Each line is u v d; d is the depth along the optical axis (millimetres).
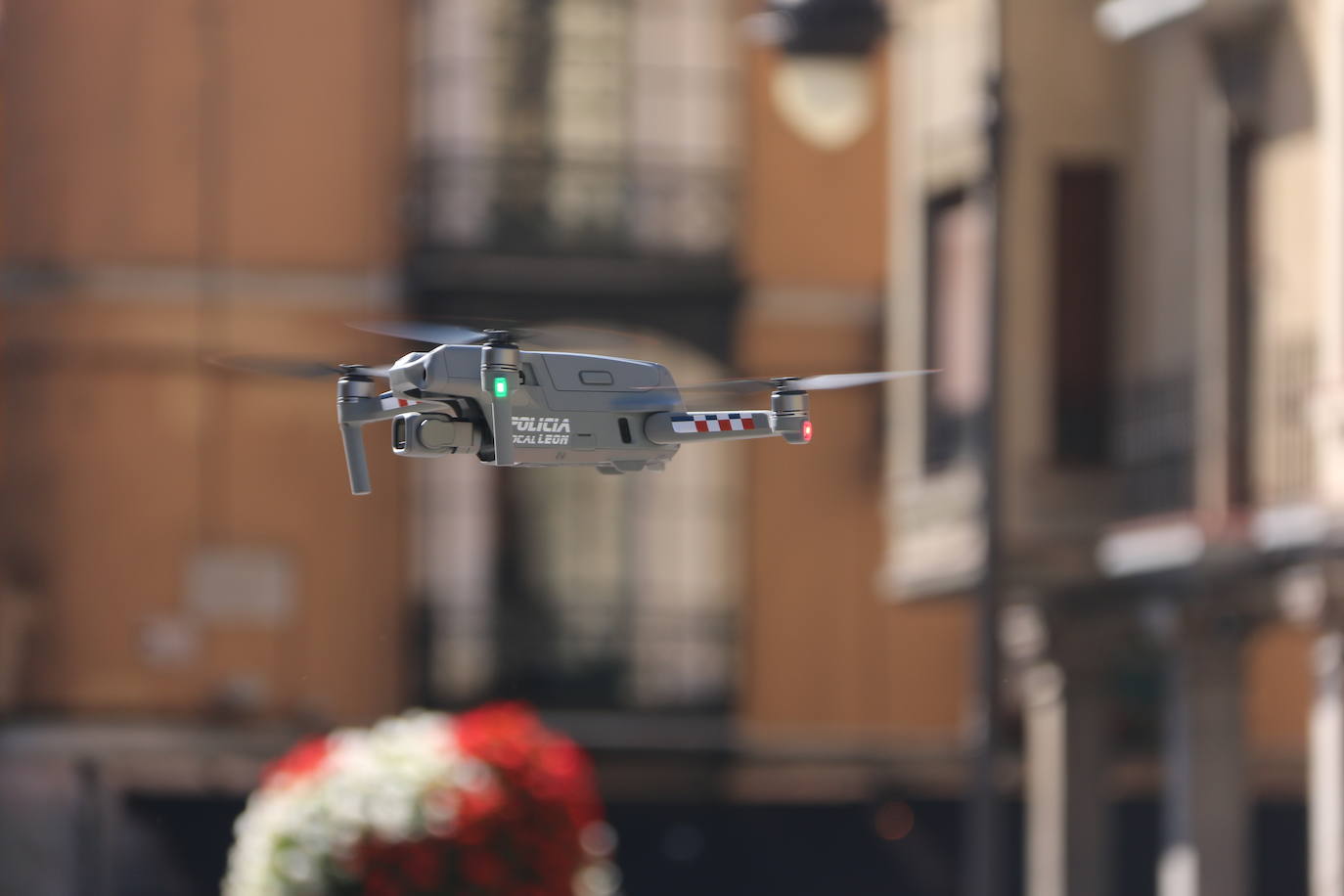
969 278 39062
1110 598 37062
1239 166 34281
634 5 48500
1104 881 38719
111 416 47031
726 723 48688
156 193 47156
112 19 47125
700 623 48875
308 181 47594
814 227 48969
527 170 47875
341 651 47688
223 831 46531
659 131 48438
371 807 24422
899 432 41438
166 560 47062
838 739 49000
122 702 46719
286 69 47688
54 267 46812
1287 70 32812
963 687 49531
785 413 15344
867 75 29938
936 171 40031
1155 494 35812
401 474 48219
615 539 48750
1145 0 30984
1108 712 38938
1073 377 37562
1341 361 30688
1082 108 37750
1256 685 48969
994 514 29047
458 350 14711
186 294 47125
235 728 46969
